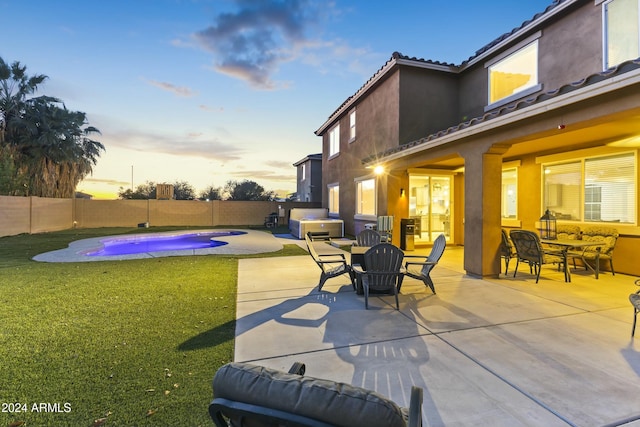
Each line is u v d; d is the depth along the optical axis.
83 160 22.19
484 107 9.84
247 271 7.30
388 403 1.19
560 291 5.54
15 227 14.62
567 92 4.35
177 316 4.29
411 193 11.14
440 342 3.52
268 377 1.30
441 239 5.61
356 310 4.63
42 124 19.47
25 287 5.71
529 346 3.40
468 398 2.48
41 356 3.11
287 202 22.91
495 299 5.11
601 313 4.41
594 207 7.11
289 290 5.72
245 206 22.33
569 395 2.52
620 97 4.01
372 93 12.30
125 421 2.16
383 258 4.79
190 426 2.12
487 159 6.31
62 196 21.17
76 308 4.57
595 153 6.92
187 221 21.48
